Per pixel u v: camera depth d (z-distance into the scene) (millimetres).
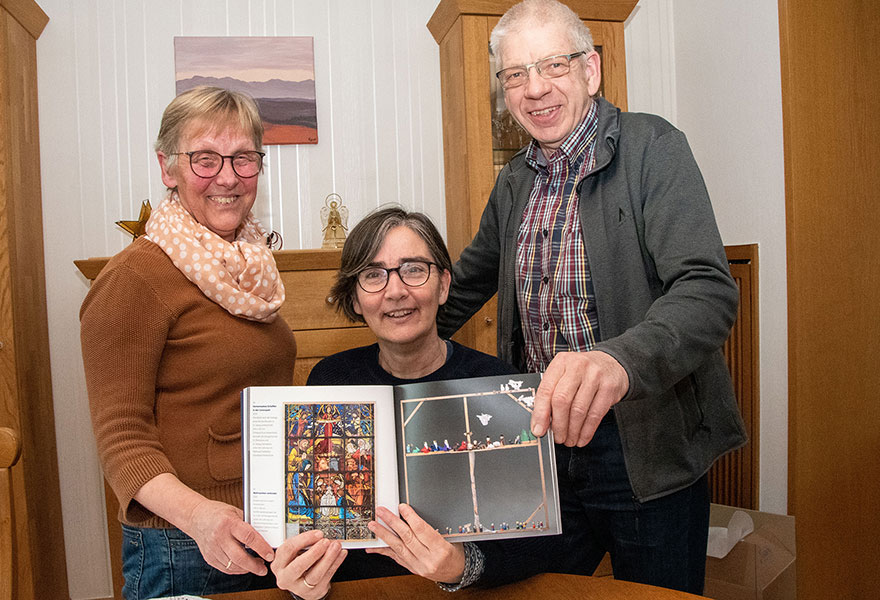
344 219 2684
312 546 948
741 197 2578
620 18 2486
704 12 2748
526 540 1122
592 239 1458
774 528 2148
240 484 1270
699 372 1471
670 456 1431
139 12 2629
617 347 1046
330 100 2760
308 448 980
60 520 2592
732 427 1524
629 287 1429
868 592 2400
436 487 982
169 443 1227
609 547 1560
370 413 995
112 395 1148
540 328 1571
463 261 1843
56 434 2600
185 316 1229
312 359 2359
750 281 2521
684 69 2900
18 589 1169
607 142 1462
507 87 1541
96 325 1163
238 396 1279
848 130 2338
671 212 1348
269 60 2701
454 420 997
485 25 2398
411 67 2807
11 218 2271
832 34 2307
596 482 1505
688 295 1204
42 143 2574
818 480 2324
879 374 2395
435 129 2828
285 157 2736
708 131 2762
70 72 2594
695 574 1531
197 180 1262
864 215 2363
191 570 1204
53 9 2576
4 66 2242
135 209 2639
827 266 2320
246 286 1279
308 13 2736
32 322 2439
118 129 2625
